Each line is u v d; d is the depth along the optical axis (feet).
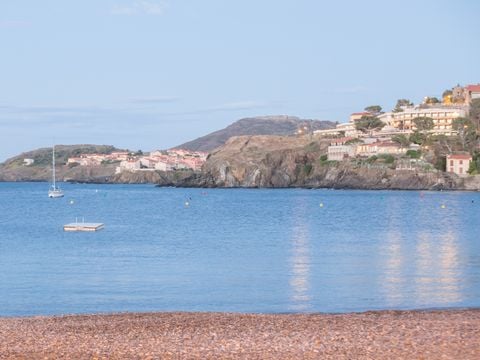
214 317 146.72
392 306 173.78
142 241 369.50
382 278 222.69
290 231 432.66
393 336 118.21
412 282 213.66
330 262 267.39
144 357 101.71
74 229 452.76
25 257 292.81
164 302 183.83
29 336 121.39
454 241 358.02
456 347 107.45
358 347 108.47
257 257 287.07
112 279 225.15
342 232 422.41
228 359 100.73
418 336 117.91
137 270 247.50
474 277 223.51
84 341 115.55
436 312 154.81
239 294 195.11
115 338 119.14
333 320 141.28
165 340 116.78
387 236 391.24
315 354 103.81
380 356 101.91
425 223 501.15
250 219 560.61
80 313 167.02
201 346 110.52
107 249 327.26
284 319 143.13
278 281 218.38
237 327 131.95
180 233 423.23
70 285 212.84
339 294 193.26
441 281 215.51
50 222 542.57
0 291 201.46
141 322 139.23
